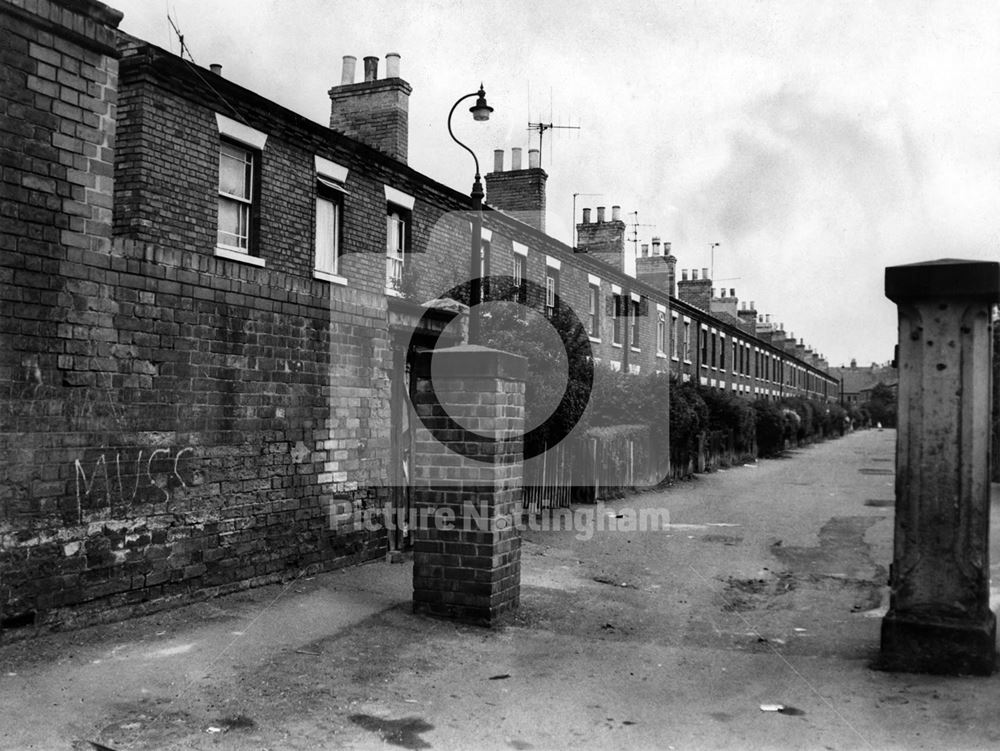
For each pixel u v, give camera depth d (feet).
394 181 43.39
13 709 14.33
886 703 15.67
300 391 26.68
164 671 16.76
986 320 17.40
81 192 19.42
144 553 20.86
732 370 129.29
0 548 17.44
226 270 23.76
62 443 18.80
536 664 18.47
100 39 19.76
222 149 33.06
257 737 13.74
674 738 14.07
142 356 20.95
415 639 20.08
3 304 17.63
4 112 17.76
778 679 17.38
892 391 331.57
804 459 108.88
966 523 17.38
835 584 28.55
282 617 21.44
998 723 14.52
